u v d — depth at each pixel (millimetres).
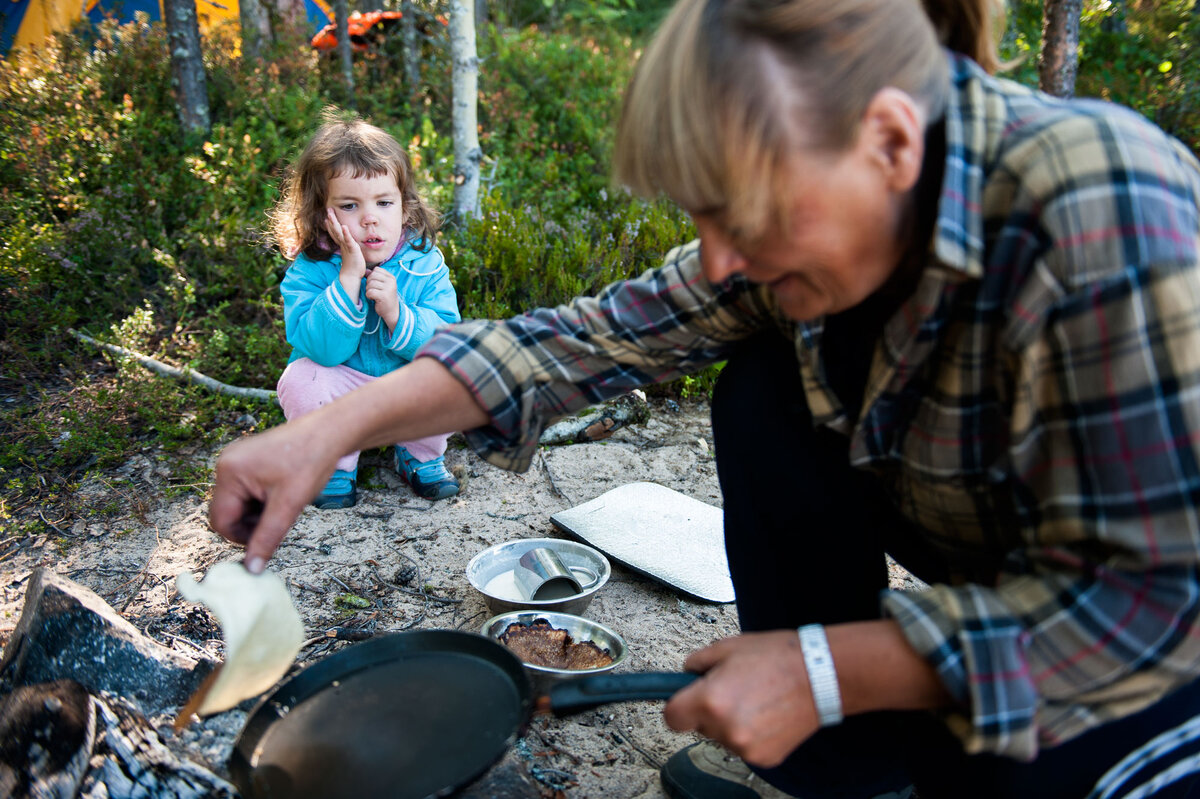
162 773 1296
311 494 1221
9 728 1331
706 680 1005
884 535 1429
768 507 1388
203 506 2723
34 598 1540
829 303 1016
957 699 937
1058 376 913
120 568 2383
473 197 4406
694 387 3588
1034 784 1086
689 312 1353
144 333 3646
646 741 1759
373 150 2764
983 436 1051
